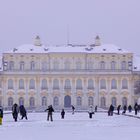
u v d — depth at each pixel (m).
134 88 176.12
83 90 175.25
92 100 175.62
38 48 179.00
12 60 176.12
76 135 42.16
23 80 175.00
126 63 177.12
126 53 176.75
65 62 175.88
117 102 175.88
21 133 45.25
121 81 176.00
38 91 174.75
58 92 174.75
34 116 97.06
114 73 175.38
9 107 168.25
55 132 46.31
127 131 46.94
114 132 45.66
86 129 50.47
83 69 175.62
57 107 168.38
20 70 174.38
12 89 174.62
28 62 176.25
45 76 174.62
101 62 176.75
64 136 41.19
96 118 83.88
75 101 175.00
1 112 62.09
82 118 84.25
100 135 41.97
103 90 175.50
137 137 39.62
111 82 176.00
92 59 176.50
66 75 174.75
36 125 59.19
